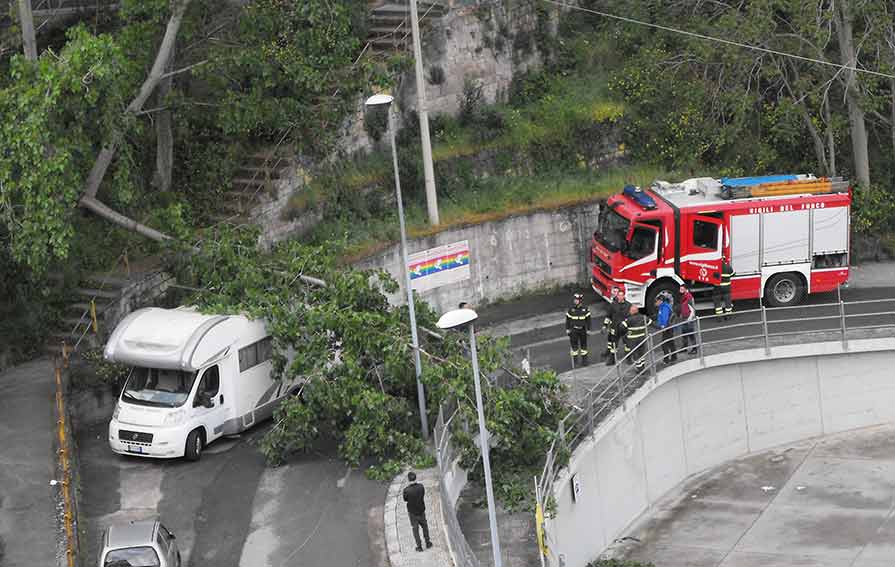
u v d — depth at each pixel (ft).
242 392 208.13
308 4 229.25
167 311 208.85
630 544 223.30
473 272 273.95
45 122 195.62
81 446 206.69
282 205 264.11
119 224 223.10
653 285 257.34
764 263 258.78
